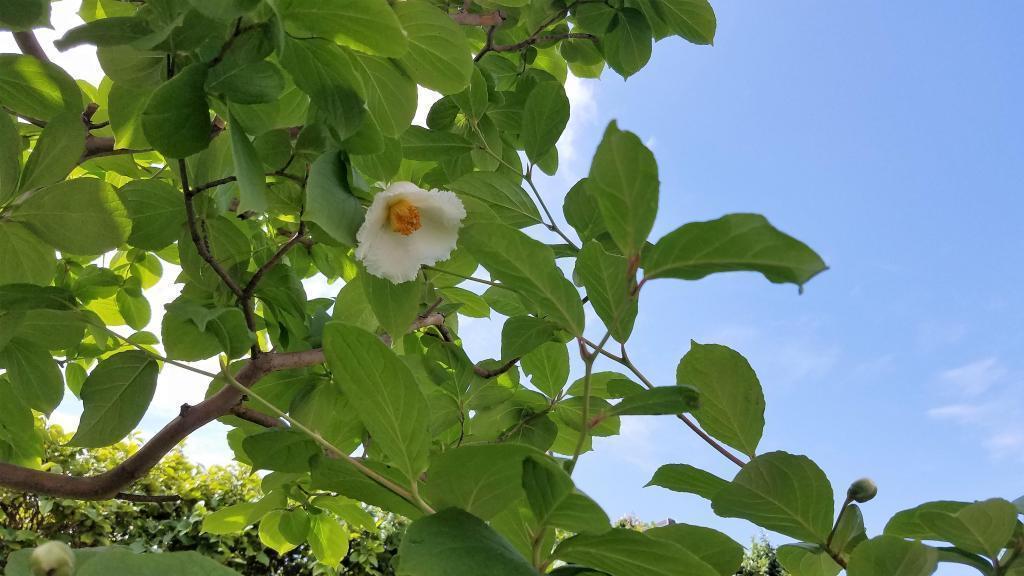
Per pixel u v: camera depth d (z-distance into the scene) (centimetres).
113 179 87
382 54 46
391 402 30
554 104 69
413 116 55
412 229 54
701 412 43
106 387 57
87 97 76
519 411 77
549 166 89
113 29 43
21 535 175
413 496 31
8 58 52
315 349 64
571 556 31
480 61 91
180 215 58
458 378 74
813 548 41
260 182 45
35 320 63
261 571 208
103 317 94
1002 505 34
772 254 28
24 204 50
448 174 83
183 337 58
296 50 45
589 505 28
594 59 101
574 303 37
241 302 54
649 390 35
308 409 67
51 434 190
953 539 36
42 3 41
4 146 48
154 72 49
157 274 94
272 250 69
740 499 39
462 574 26
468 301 81
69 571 27
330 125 48
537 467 28
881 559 34
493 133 83
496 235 36
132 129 57
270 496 72
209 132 44
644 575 30
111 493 57
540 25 92
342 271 85
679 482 43
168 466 202
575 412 77
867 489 38
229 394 58
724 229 29
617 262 36
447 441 80
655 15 88
